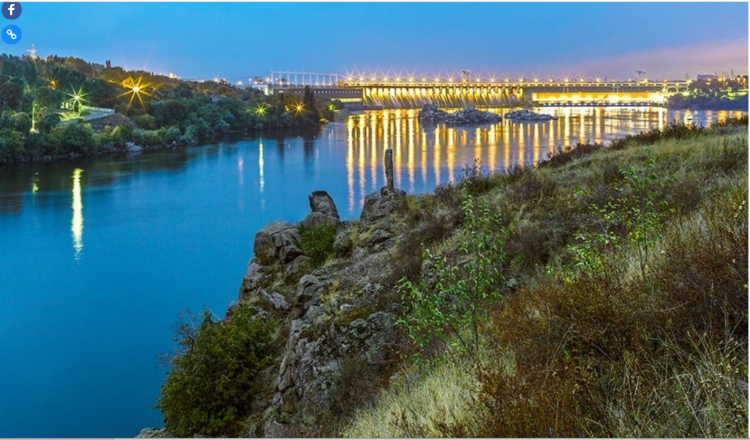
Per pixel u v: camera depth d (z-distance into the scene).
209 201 106.50
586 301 4.97
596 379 3.95
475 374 5.23
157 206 102.06
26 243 78.94
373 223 18.56
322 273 15.95
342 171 130.62
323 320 11.73
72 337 48.75
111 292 61.41
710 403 3.29
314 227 20.12
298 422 9.95
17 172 128.25
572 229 10.71
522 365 4.79
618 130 171.88
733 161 12.02
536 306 6.33
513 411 3.89
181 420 13.09
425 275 11.41
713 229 5.79
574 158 21.19
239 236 85.25
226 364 13.52
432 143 176.50
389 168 20.73
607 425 3.51
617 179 13.17
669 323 4.18
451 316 7.34
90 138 155.25
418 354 7.96
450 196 18.17
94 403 36.19
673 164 13.55
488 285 7.69
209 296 61.38
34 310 55.69
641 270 5.68
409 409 5.97
